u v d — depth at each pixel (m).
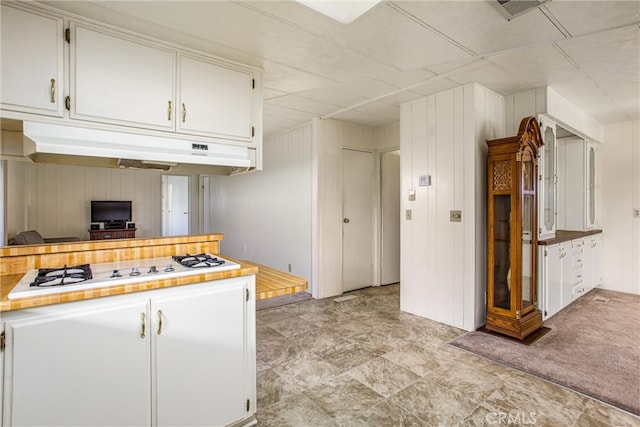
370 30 1.95
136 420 1.48
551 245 3.29
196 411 1.65
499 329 2.97
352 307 3.91
